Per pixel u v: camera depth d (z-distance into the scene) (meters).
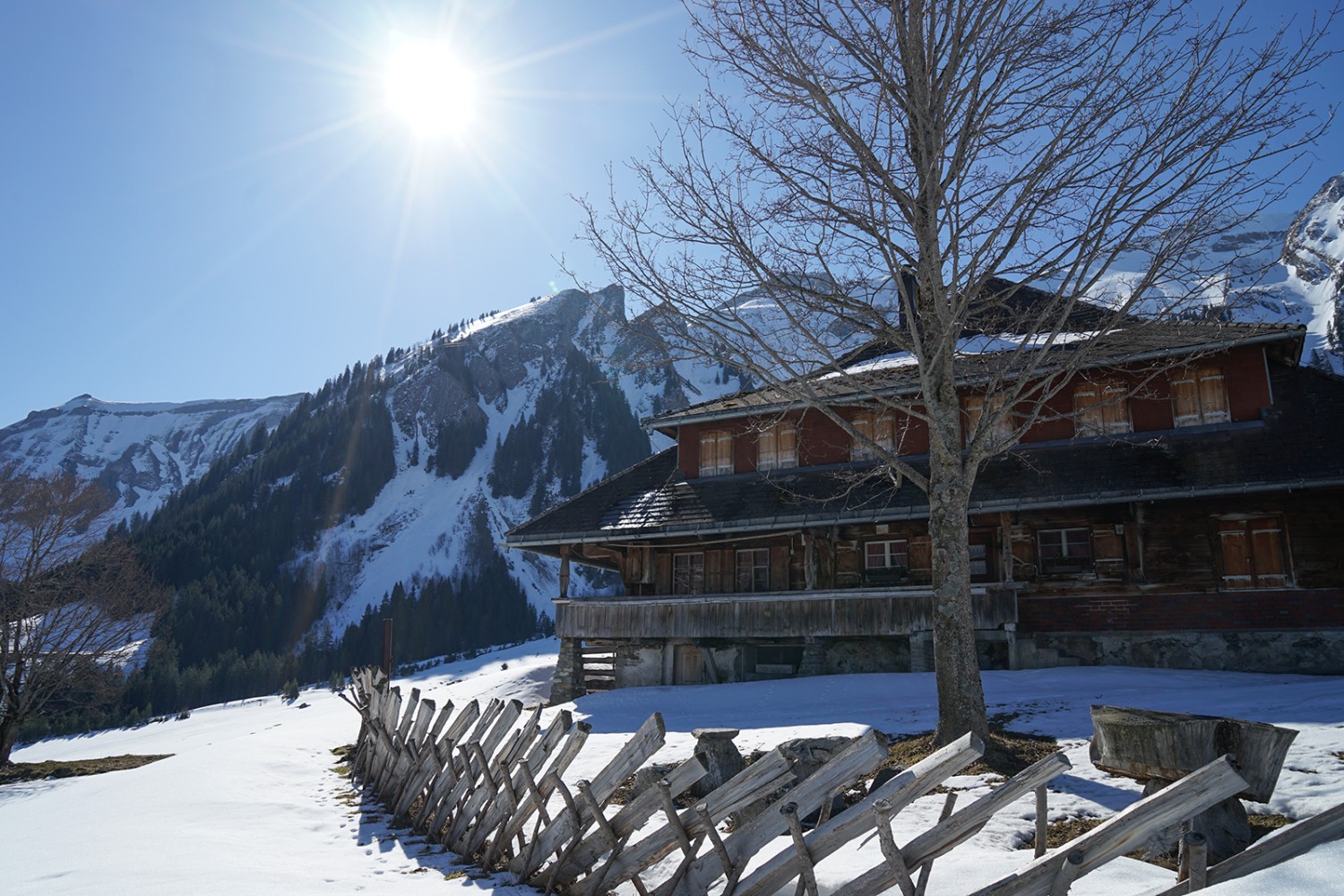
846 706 16.12
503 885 6.89
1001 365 11.59
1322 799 7.16
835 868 6.38
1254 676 16.78
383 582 180.25
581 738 6.61
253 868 7.21
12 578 28.06
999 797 4.00
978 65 10.73
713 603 22.88
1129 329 11.68
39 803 13.38
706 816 5.29
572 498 26.78
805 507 22.33
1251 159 9.77
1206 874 4.05
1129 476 19.19
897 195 11.02
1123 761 6.69
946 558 10.99
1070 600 20.11
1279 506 18.61
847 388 19.78
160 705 87.50
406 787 10.21
